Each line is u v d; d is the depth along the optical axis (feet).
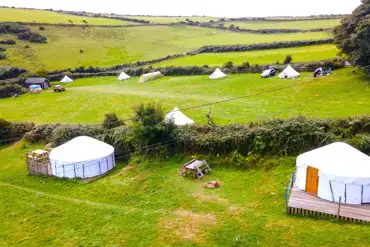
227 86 200.64
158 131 104.17
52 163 101.50
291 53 267.59
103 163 101.76
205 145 99.66
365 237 59.00
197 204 77.25
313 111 125.70
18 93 249.75
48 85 281.13
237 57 291.38
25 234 71.77
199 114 141.18
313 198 72.90
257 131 96.89
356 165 71.10
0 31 388.57
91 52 380.37
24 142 134.92
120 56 373.20
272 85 184.03
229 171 92.38
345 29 167.84
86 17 526.98
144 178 93.35
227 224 68.54
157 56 368.07
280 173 86.48
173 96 190.60
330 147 76.79
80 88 258.37
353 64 168.96
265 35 392.68
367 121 93.09
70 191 91.61
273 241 61.36
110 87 251.19
